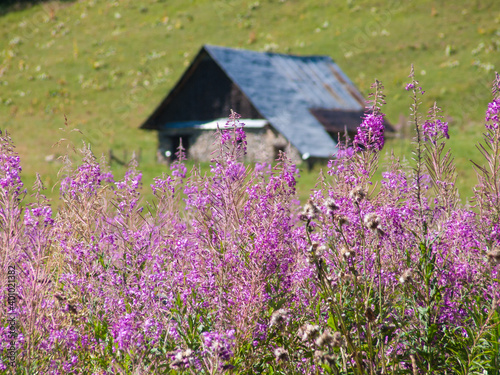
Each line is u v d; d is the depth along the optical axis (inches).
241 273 158.4
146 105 2293.3
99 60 2822.3
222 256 160.7
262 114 1485.0
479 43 2501.2
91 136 1825.8
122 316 141.6
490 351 134.0
